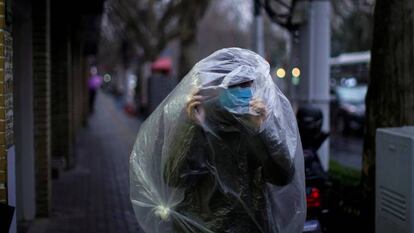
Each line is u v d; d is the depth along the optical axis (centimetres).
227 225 333
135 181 357
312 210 518
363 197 593
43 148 759
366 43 3275
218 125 333
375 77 589
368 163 600
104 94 6950
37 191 761
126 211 807
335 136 2000
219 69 340
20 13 670
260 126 331
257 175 338
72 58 1439
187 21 1953
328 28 892
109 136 1923
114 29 3409
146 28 2556
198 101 335
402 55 559
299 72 900
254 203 336
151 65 2508
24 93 730
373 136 593
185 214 339
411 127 476
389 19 566
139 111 2930
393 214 446
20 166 735
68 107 1166
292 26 927
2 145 423
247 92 335
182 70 1964
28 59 730
